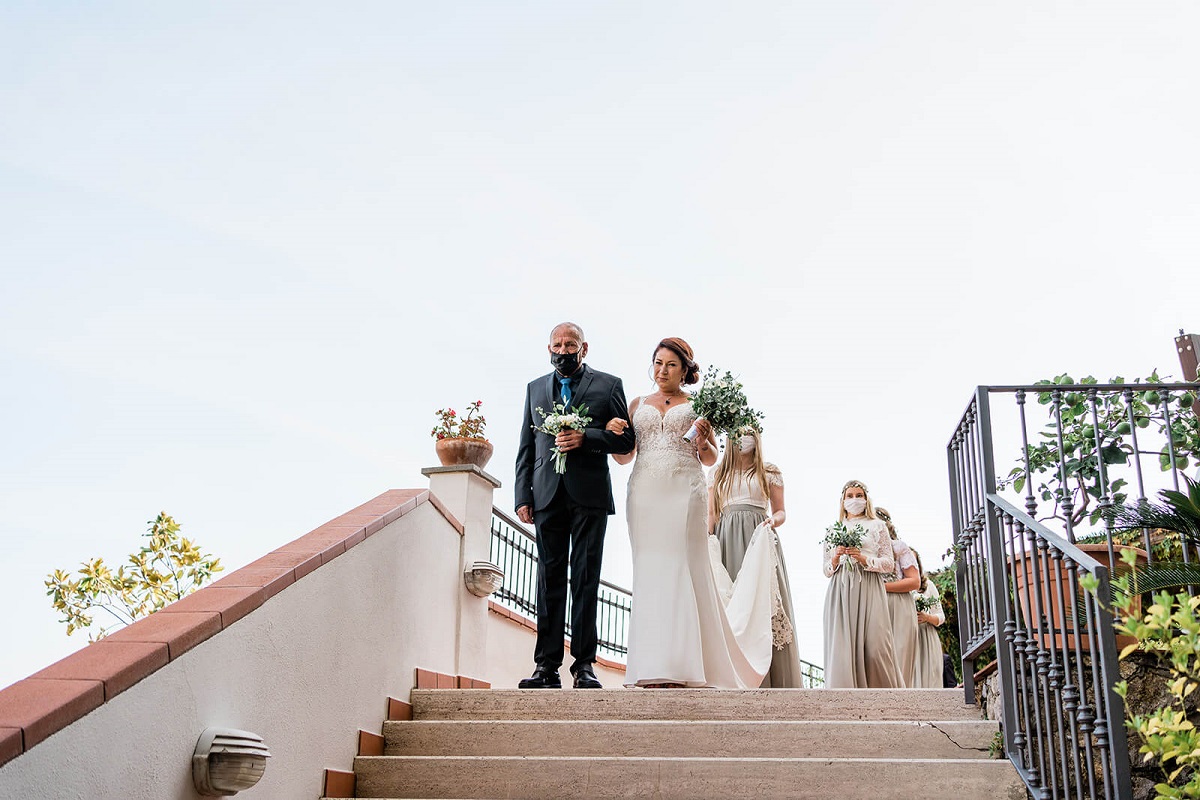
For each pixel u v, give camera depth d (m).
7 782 2.86
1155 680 4.69
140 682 3.50
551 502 6.40
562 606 6.39
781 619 7.56
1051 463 5.90
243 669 4.18
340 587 5.15
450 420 7.71
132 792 3.42
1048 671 4.34
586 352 6.74
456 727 5.43
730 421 6.35
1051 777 4.28
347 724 5.11
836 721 5.21
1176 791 3.25
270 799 4.34
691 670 6.16
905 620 7.41
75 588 7.44
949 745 4.98
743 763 4.77
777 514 7.75
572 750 5.29
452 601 6.98
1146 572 4.45
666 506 6.44
